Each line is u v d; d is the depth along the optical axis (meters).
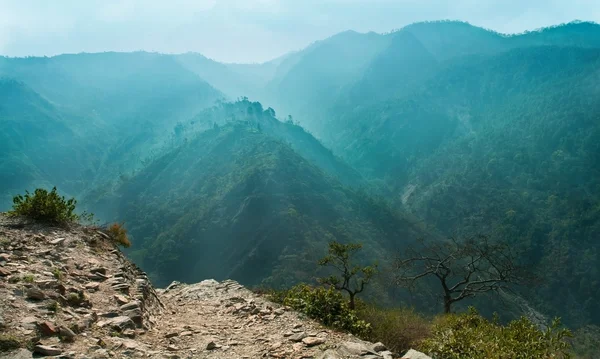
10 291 5.54
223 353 6.04
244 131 170.75
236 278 91.50
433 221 146.62
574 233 110.94
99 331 5.55
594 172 139.25
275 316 8.66
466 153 191.62
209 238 106.06
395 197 178.12
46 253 7.84
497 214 132.25
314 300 9.55
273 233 97.50
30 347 4.38
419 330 9.61
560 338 6.68
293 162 135.25
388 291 47.91
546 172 146.62
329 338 7.12
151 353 5.36
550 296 97.94
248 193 115.56
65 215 10.39
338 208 116.44
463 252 21.28
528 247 113.00
